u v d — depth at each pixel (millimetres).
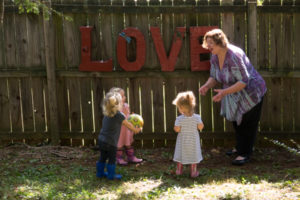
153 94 6590
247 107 5598
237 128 5895
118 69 6547
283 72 6355
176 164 5895
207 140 6715
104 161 5156
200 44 6375
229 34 6367
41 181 4996
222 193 4430
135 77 6547
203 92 5895
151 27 6305
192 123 5223
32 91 6715
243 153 5887
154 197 4383
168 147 6746
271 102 6512
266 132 6543
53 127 6688
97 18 6422
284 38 6324
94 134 6715
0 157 6148
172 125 6637
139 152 6527
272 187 4613
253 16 6191
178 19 6355
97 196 4434
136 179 5180
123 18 6395
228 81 5598
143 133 6664
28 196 4289
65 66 6598
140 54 6375
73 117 6742
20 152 6414
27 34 6547
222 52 5469
